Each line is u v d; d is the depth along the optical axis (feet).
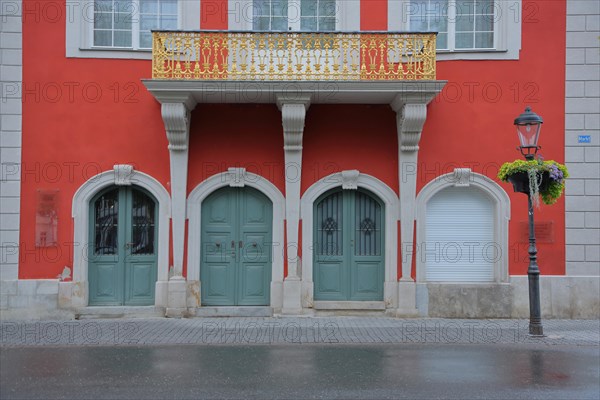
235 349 28.07
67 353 27.25
